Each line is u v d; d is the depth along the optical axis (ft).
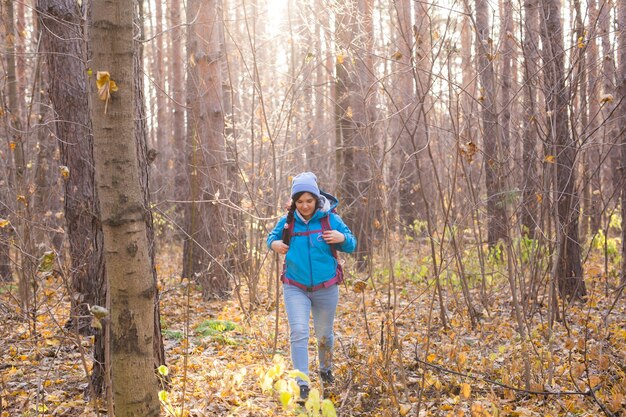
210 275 25.40
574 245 22.48
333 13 18.99
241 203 23.59
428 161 41.09
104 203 7.21
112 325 7.48
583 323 15.43
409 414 11.76
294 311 12.84
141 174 13.02
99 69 6.97
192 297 25.45
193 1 25.44
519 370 13.07
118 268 7.30
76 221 16.88
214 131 24.57
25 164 19.93
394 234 36.45
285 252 13.12
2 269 25.70
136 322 7.44
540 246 18.15
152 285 7.59
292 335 12.69
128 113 7.15
